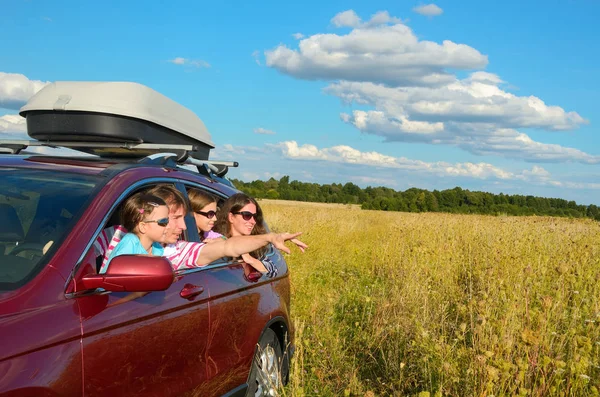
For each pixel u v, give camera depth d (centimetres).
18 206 291
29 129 400
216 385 361
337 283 965
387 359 546
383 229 2341
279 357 472
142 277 259
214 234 426
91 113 379
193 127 458
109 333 263
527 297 573
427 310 634
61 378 234
